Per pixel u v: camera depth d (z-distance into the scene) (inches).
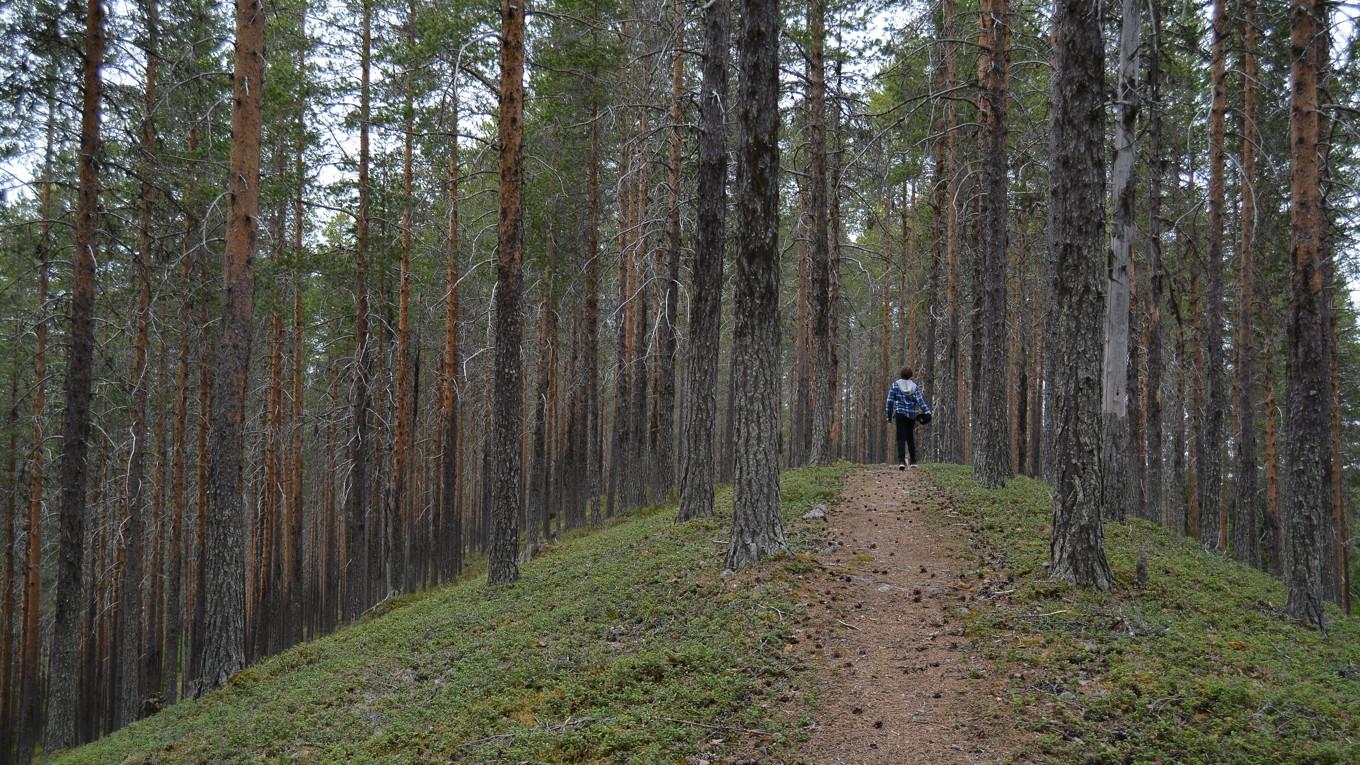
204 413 797.9
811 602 321.1
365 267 807.1
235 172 456.4
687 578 382.3
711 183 522.3
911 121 765.9
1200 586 354.0
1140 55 383.6
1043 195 788.6
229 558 454.0
